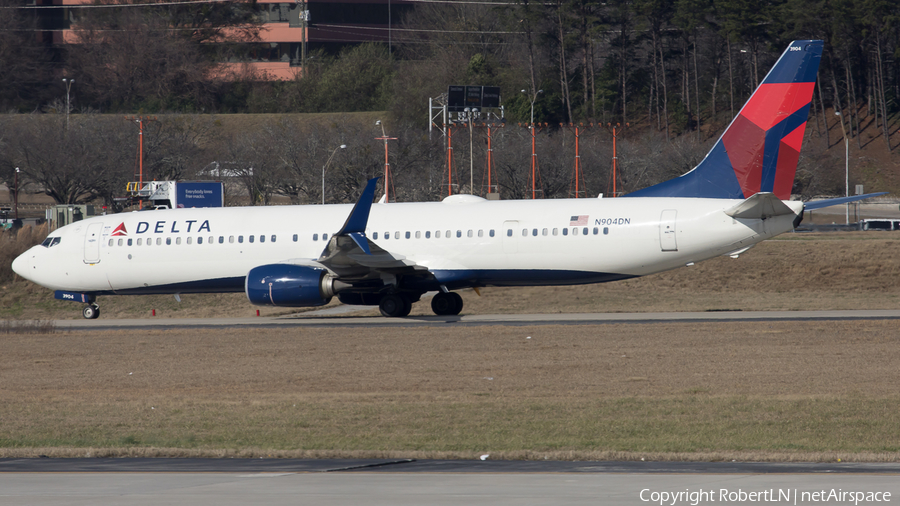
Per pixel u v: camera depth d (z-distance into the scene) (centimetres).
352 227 11556
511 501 3866
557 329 10812
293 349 9775
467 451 5131
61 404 6931
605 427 5803
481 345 9706
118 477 4475
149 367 8856
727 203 11619
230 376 8225
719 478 4338
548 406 6488
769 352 8794
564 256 11956
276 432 5806
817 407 6262
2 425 6172
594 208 12031
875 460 4766
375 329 11312
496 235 12156
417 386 7488
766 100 11594
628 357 8706
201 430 5919
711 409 6278
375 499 3919
